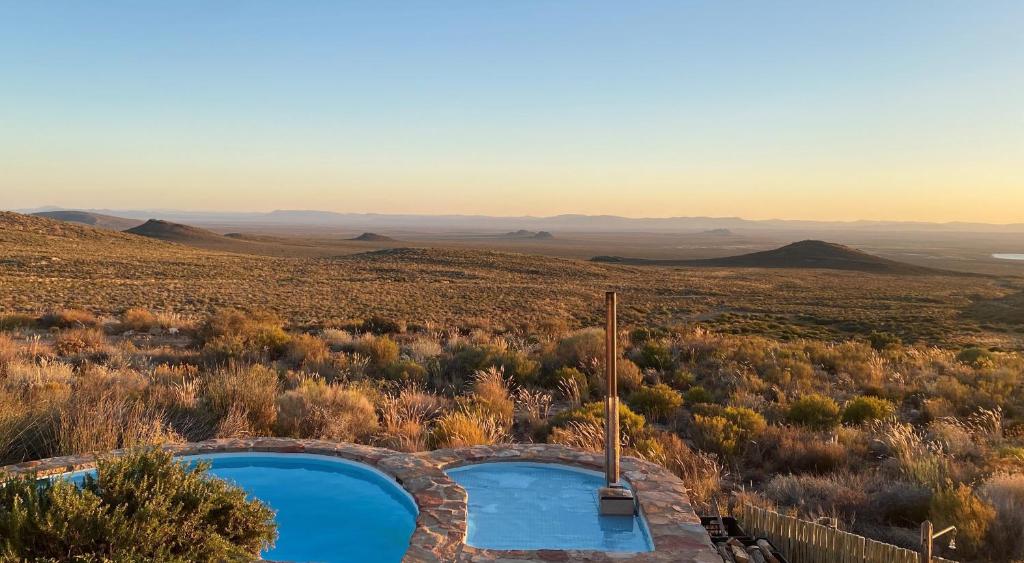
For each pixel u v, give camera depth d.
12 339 19.98
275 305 43.19
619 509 6.26
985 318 54.94
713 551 5.15
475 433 9.63
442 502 6.06
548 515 6.23
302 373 14.60
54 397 9.35
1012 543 5.88
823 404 11.80
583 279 95.25
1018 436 10.64
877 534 6.47
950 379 15.85
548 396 13.52
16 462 7.32
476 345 21.19
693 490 7.68
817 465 9.04
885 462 9.05
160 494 4.48
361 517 6.55
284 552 5.97
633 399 12.83
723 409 11.92
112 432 7.97
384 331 29.62
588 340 18.50
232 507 4.96
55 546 4.07
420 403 12.22
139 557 4.08
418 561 4.83
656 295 70.81
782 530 5.87
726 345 20.11
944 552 5.98
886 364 18.86
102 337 20.59
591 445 9.10
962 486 6.55
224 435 9.12
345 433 9.85
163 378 12.98
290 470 7.62
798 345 22.33
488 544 5.73
